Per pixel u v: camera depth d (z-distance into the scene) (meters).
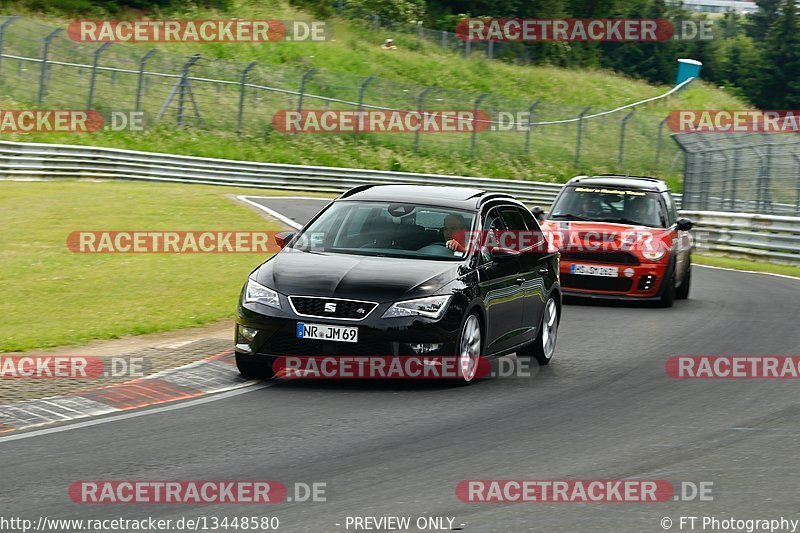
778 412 31.11
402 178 139.25
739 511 20.73
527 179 160.62
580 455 25.25
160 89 146.00
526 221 40.22
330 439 26.14
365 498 21.14
